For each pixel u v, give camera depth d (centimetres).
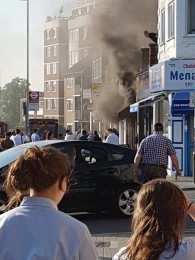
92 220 1241
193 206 353
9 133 2542
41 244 302
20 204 321
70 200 1185
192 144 2308
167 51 2566
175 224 321
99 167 1229
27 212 313
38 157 324
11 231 307
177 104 2272
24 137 2870
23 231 307
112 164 1247
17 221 310
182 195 330
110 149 1262
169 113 2383
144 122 3109
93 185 1215
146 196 329
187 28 2398
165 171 1129
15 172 323
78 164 1207
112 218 1261
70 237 306
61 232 306
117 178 1244
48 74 9975
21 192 323
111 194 1239
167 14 2558
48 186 320
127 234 1074
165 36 2609
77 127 7944
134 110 3097
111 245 971
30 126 4000
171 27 2514
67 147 1212
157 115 2700
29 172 320
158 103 2692
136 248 321
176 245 318
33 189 320
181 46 2402
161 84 2497
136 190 1260
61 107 9550
